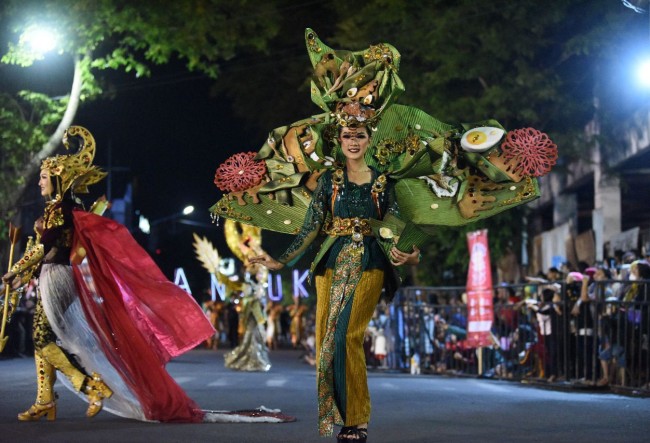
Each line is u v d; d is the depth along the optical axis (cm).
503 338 1953
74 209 1040
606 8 2492
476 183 796
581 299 1652
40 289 1017
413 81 2727
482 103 2591
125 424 984
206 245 2192
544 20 2517
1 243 2884
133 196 6638
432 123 813
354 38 2675
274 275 4934
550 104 2761
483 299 1944
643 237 2400
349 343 768
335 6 2847
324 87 820
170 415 1002
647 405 1238
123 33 3048
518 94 2608
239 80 3581
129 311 1020
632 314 1530
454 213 799
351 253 782
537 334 1794
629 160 2675
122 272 1026
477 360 2055
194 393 1397
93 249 1023
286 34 3456
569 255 3012
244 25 2881
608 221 2803
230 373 2014
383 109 786
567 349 1706
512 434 918
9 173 2833
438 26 2573
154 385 1002
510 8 2519
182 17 2800
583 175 3084
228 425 985
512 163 784
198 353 3300
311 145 826
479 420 1043
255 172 855
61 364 1016
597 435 914
